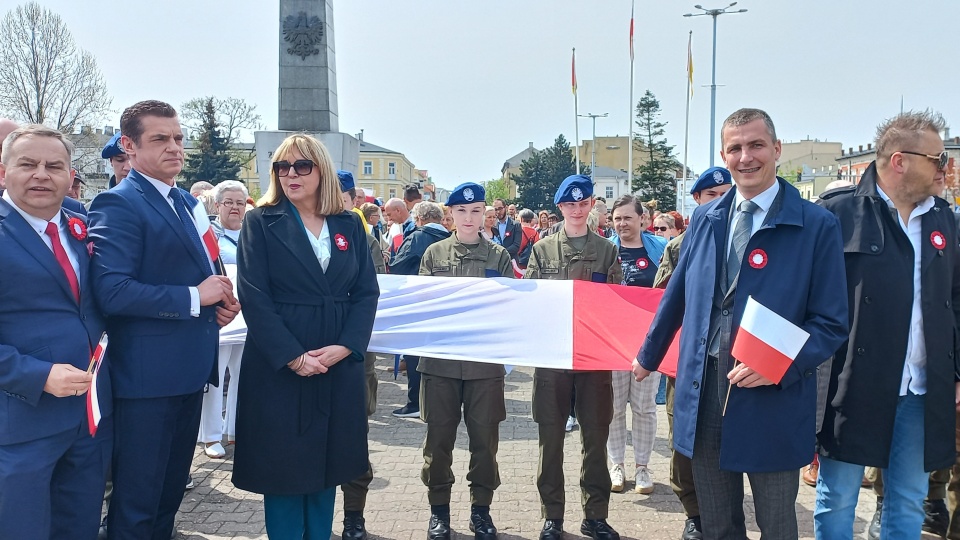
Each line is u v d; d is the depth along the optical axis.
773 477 2.87
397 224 10.34
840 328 2.79
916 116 3.35
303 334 3.37
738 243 3.00
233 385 6.23
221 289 3.49
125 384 3.31
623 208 5.35
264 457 3.35
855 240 3.37
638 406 5.14
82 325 3.15
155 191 3.48
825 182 70.06
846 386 3.34
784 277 2.83
